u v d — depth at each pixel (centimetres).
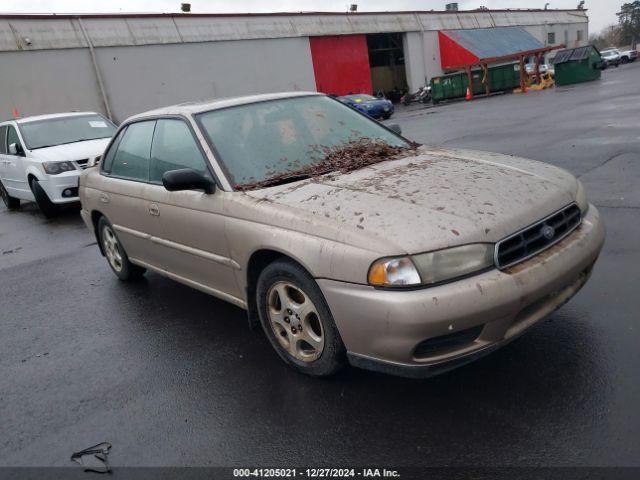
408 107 3462
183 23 2859
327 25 3506
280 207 309
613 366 294
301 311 308
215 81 2977
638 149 827
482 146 1108
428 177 322
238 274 345
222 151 366
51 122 1026
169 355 381
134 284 541
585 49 2898
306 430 279
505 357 317
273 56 3228
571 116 1384
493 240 263
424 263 253
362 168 354
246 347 375
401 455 252
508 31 4688
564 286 291
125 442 291
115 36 2592
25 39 2316
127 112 2648
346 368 325
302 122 406
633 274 403
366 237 265
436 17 4250
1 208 1207
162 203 401
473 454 246
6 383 376
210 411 308
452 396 288
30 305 529
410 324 250
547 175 331
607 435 245
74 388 355
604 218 539
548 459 236
